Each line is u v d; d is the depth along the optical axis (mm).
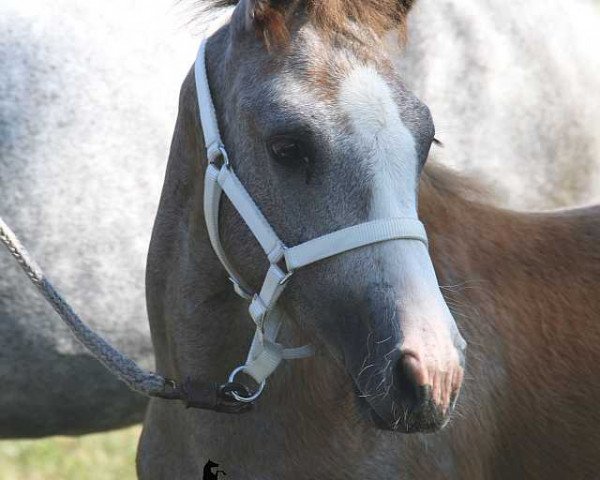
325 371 4664
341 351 4191
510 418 5012
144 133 6539
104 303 6555
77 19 6520
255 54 4309
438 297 4031
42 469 8555
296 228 4195
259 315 4414
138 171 6539
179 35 6668
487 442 4980
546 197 7727
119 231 6508
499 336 5000
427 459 4777
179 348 4844
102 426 6883
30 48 6414
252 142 4281
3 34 6414
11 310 6375
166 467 5090
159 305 4961
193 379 4711
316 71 4145
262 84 4219
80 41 6480
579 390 5016
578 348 5055
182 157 4781
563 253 5230
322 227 4125
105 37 6531
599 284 5184
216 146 4441
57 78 6414
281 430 4746
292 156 4141
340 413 4699
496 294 5055
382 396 3998
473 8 7406
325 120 4078
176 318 4820
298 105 4098
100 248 6496
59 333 6445
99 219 6473
